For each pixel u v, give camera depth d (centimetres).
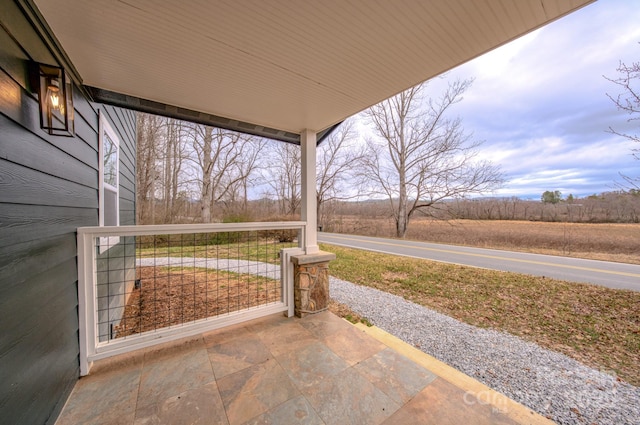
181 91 216
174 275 509
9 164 96
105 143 284
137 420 132
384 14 135
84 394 150
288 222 274
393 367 181
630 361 210
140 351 196
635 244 750
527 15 138
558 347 232
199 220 1271
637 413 154
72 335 156
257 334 226
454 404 147
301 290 263
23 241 104
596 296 353
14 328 97
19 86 105
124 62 173
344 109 251
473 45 162
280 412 138
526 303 337
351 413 138
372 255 684
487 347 231
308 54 168
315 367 179
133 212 527
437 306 331
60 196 144
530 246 907
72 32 141
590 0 128
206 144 1178
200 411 138
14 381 97
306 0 125
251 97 227
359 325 264
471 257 653
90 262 171
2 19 95
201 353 195
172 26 140
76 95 182
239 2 125
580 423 146
